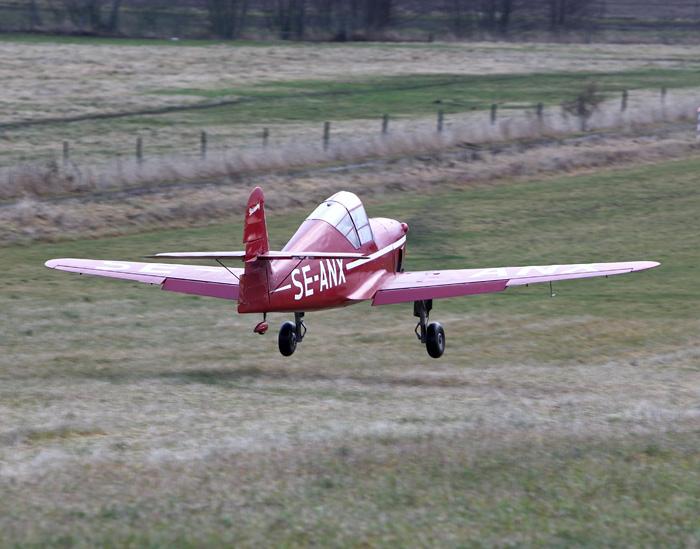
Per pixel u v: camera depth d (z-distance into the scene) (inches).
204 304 3762.3
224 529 1256.8
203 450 1684.3
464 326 3565.5
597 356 3176.7
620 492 1446.9
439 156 6761.8
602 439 1774.1
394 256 2908.5
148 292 3914.9
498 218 5492.1
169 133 7465.6
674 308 3878.0
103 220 5068.9
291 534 1245.7
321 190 5876.0
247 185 5866.1
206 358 2984.7
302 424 1968.5
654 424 1956.2
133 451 1690.5
